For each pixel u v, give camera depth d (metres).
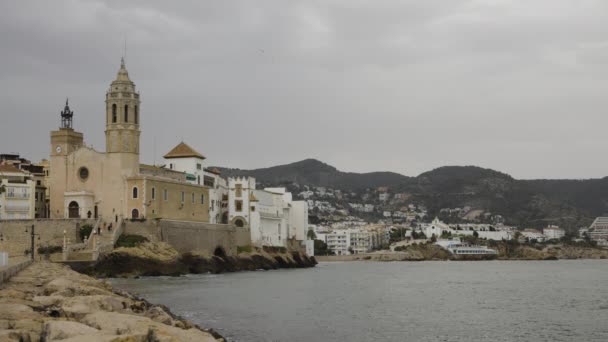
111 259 155.12
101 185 179.50
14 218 172.88
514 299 117.69
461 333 76.75
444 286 152.00
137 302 67.62
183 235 178.50
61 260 149.38
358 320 85.94
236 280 153.00
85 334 38.62
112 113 180.25
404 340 71.56
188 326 60.94
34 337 39.09
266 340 69.50
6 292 58.41
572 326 82.94
